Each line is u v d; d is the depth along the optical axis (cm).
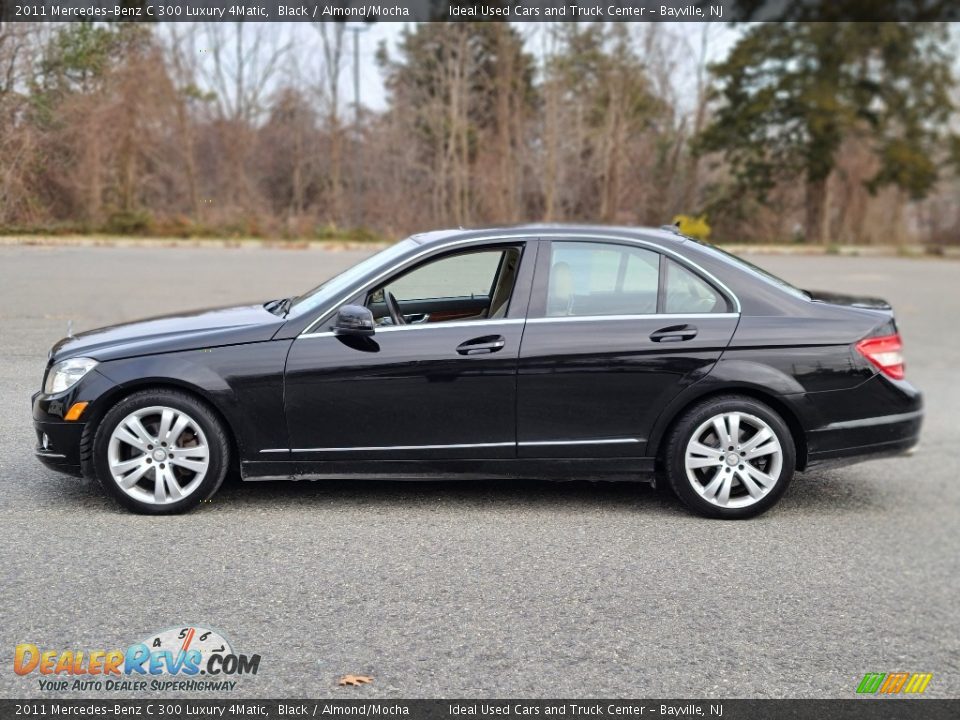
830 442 475
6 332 632
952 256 3641
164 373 442
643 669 321
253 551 411
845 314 485
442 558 412
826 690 313
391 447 462
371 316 444
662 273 479
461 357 456
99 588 365
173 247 1477
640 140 4025
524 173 3872
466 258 477
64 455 449
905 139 3844
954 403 827
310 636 334
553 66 3669
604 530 457
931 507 511
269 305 529
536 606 366
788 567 418
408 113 3850
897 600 386
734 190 4188
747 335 470
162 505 450
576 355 461
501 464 469
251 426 451
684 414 475
